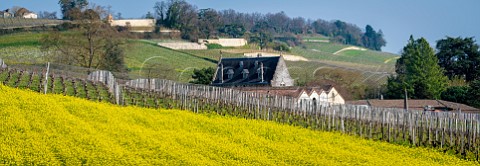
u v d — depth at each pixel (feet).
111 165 145.18
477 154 223.10
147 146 171.22
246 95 279.90
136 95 296.71
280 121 272.51
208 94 289.74
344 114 263.70
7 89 219.61
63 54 467.52
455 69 521.24
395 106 401.29
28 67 349.20
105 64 453.99
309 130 249.14
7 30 618.03
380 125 254.47
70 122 183.21
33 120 177.99
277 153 186.80
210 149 179.22
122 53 486.79
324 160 180.55
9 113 181.16
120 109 226.79
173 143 180.45
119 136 178.70
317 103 270.46
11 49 523.29
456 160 208.13
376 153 207.41
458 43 521.24
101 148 158.92
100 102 251.39
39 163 140.56
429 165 189.16
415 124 245.24
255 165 166.30
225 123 232.53
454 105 401.08
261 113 272.72
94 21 447.83
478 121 226.58
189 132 205.46
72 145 158.20
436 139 237.04
